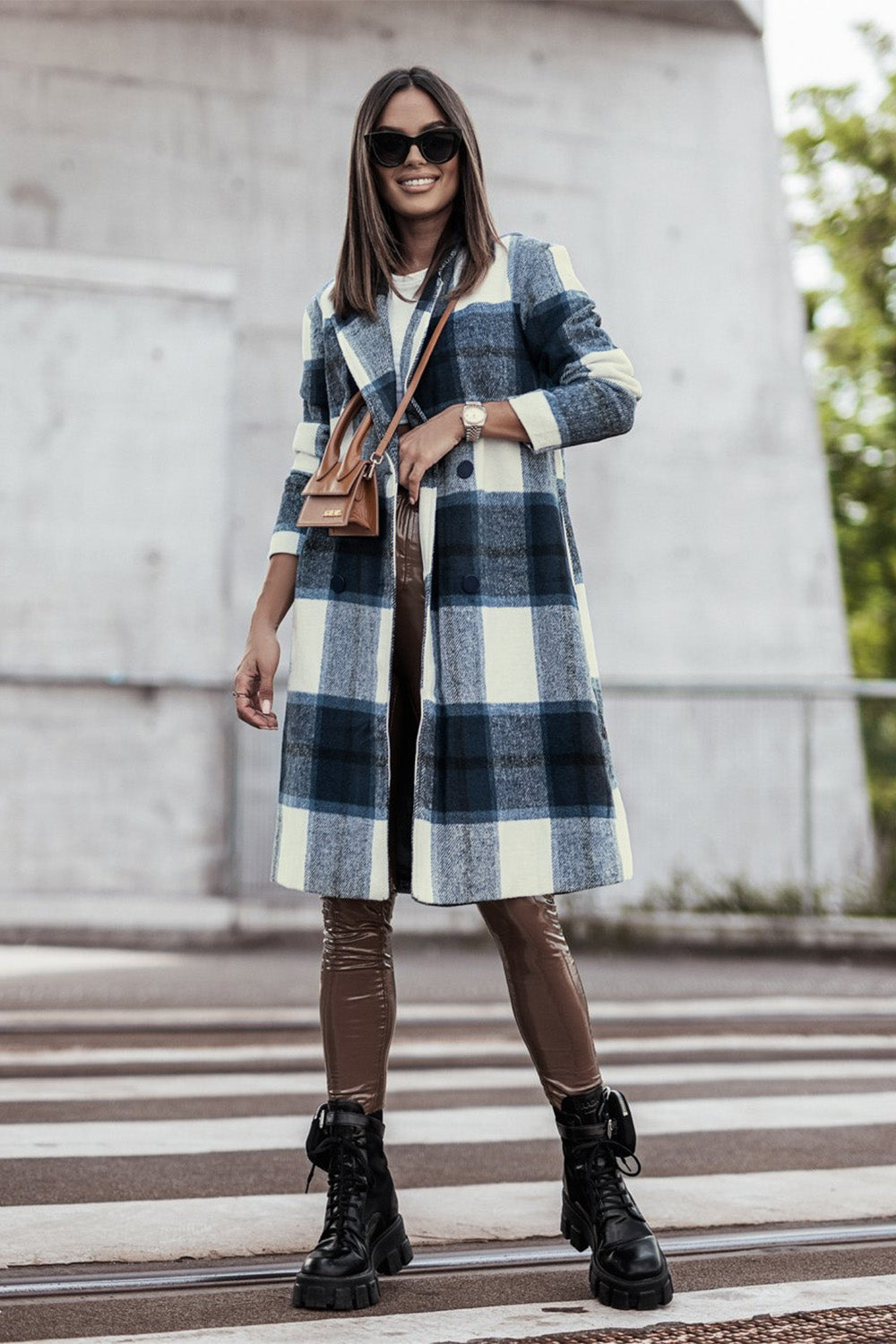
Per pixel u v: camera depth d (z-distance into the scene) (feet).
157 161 30.86
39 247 30.25
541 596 7.72
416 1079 14.51
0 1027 16.71
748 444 33.45
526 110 32.63
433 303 7.89
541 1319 7.14
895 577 69.67
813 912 28.50
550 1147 11.49
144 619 28.66
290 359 31.07
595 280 32.78
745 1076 14.90
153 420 28.94
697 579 32.89
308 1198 9.64
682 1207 9.52
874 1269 8.16
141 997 19.42
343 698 7.79
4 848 27.43
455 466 7.68
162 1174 10.27
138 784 27.91
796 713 29.25
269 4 31.42
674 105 33.55
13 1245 8.45
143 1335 6.86
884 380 68.64
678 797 29.09
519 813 7.54
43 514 28.40
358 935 7.97
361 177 8.00
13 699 27.71
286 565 8.38
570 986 7.76
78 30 30.63
